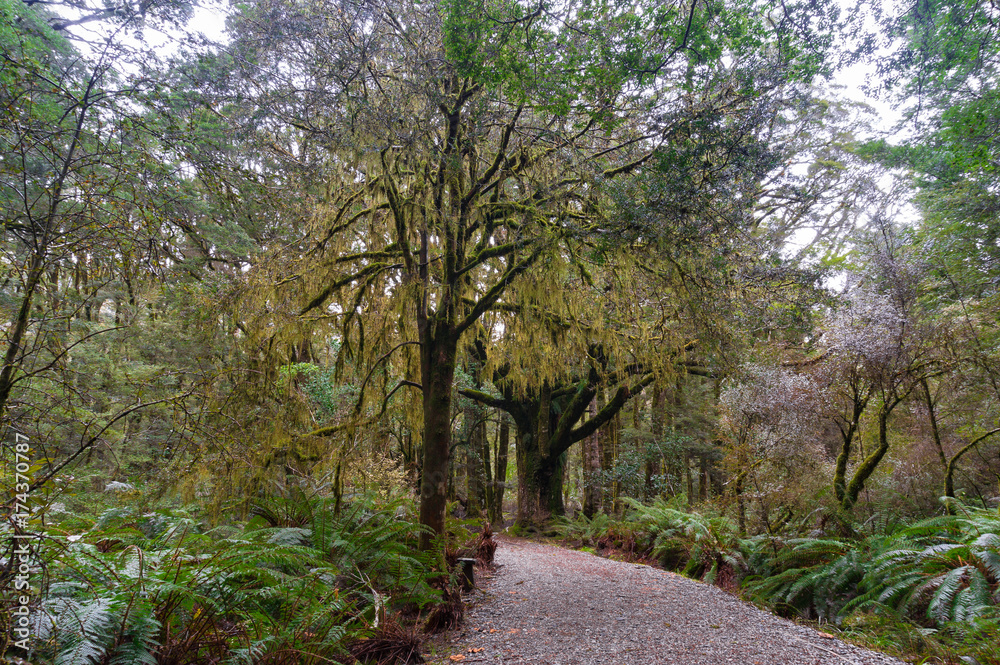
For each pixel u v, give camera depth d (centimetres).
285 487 736
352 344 800
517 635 470
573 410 1377
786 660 399
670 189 595
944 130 938
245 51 675
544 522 1402
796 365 1022
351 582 504
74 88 477
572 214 695
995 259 988
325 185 746
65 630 241
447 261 709
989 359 806
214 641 305
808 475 857
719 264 645
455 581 579
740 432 965
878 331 803
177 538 467
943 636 479
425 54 666
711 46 573
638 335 894
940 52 618
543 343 934
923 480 957
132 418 589
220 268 861
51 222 410
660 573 772
